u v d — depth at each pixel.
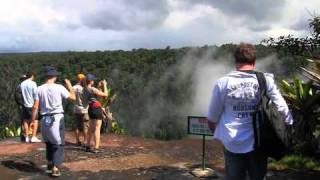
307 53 9.25
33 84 10.59
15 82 44.38
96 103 9.25
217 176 7.12
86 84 9.37
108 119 12.89
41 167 8.07
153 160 8.51
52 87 7.43
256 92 3.97
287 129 3.98
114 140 10.83
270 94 3.98
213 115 4.09
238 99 3.97
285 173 7.14
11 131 15.43
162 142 10.50
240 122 3.97
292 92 8.00
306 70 7.34
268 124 3.91
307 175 7.01
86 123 9.80
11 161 8.47
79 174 7.56
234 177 4.03
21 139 10.81
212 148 9.55
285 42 9.65
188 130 7.27
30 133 10.81
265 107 3.94
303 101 7.74
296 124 7.77
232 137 3.96
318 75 7.18
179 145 9.95
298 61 9.19
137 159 8.59
